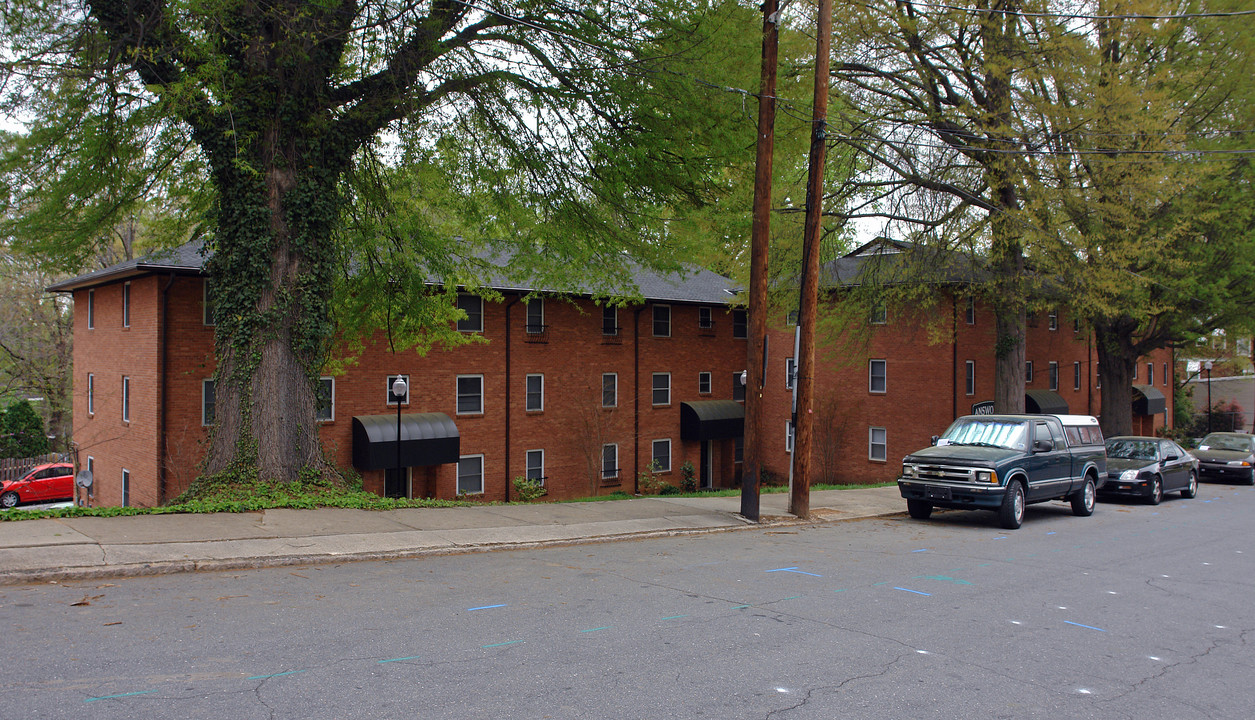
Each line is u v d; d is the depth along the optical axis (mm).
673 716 4387
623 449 29453
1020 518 13891
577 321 28219
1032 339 36000
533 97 13125
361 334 17719
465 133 14031
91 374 25562
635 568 8867
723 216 14359
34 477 30391
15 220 12984
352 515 11219
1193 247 22641
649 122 13312
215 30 10859
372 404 23453
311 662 5047
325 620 6082
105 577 7285
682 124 13375
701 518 13250
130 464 21875
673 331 31281
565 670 5105
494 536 10422
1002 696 5016
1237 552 11789
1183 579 9500
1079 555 11086
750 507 13453
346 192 14344
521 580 7918
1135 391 43312
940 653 5918
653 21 12906
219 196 12516
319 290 12711
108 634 5496
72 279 25922
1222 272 23766
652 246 14352
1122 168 18906
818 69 13766
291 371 12453
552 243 14734
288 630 5762
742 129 13867
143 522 9750
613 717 4328
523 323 26812
